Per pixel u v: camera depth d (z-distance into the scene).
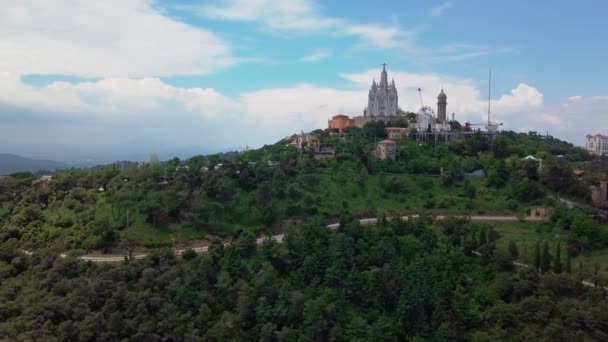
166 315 126.44
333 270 138.38
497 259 145.50
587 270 140.62
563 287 130.00
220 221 178.62
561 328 117.12
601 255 154.12
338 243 148.38
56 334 119.12
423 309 127.50
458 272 143.50
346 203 196.00
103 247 161.62
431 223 174.12
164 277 137.38
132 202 181.62
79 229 168.25
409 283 132.38
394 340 122.38
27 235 168.00
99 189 197.62
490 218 189.50
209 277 141.50
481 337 118.81
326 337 124.12
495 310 125.69
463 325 125.88
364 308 134.25
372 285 136.12
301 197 195.00
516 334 121.44
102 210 178.00
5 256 151.50
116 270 139.38
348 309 132.88
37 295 129.62
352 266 144.38
